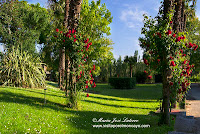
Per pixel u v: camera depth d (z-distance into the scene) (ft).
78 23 28.84
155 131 19.44
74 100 28.71
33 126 16.92
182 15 41.16
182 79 24.45
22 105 23.49
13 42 88.99
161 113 22.54
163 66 21.72
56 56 115.65
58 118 20.89
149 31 22.24
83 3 77.71
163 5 23.77
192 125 22.93
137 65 140.46
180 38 21.71
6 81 43.47
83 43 27.63
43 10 109.91
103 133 18.10
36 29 104.06
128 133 18.57
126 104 41.16
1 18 91.30
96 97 49.34
